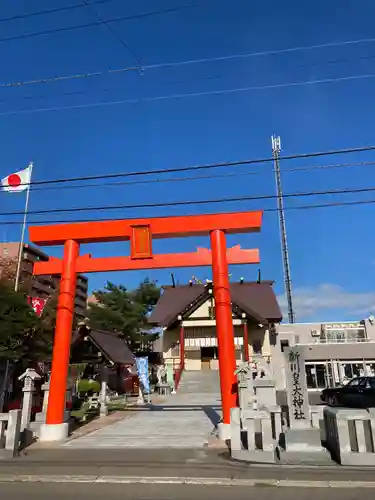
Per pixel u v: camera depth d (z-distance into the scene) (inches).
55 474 336.8
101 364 908.6
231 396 510.3
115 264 588.7
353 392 870.4
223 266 561.9
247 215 573.6
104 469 351.6
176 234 589.9
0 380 779.4
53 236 603.5
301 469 341.1
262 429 384.5
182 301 1736.0
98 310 1700.3
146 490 291.6
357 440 361.7
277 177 1163.3
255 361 630.5
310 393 1315.2
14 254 2390.5
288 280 1888.5
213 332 1569.9
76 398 810.2
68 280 585.3
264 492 283.6
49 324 874.1
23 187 820.0
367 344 1454.2
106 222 595.8
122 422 671.1
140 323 1793.8
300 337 1565.0
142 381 997.2
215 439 494.0
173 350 1572.3
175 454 411.5
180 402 1000.2
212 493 282.7
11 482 319.9
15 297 778.2
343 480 305.0
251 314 1435.8
